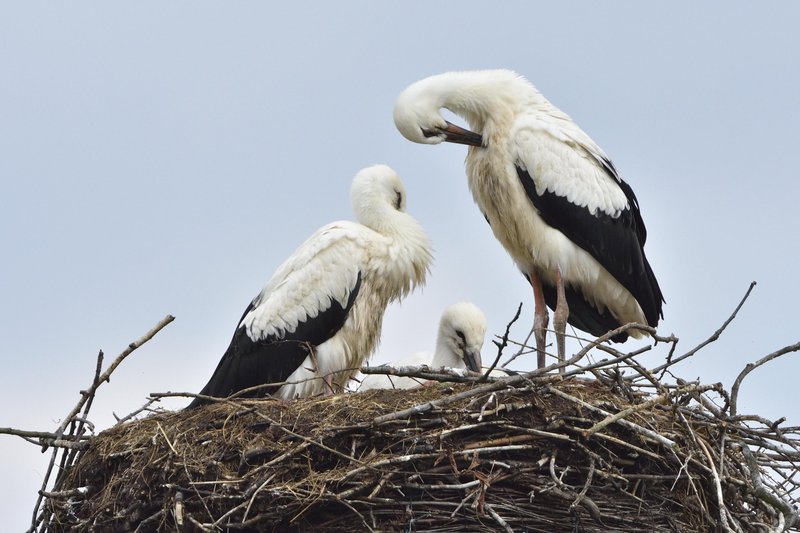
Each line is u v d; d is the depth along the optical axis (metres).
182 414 13.30
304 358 15.93
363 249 16.02
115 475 13.03
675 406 12.34
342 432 12.24
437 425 12.20
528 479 12.06
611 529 12.19
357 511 11.71
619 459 12.27
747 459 12.35
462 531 11.96
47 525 13.48
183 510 12.20
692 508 12.40
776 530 11.55
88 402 13.54
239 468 12.31
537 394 12.40
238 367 15.98
